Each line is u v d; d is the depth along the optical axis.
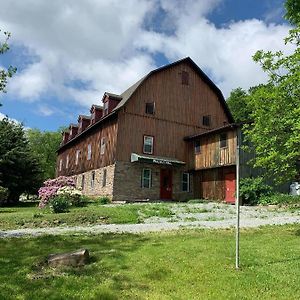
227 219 15.52
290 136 10.26
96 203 24.48
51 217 15.67
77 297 5.86
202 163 27.03
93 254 8.48
